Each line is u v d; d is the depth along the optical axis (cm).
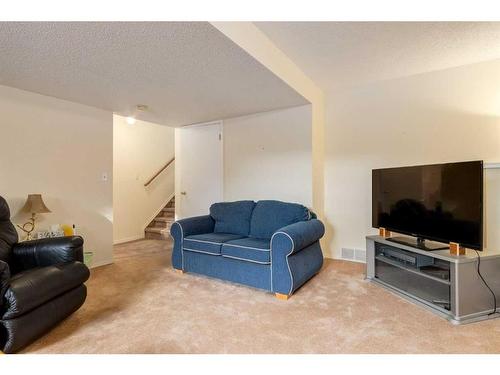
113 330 188
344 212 363
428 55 267
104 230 355
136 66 229
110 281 287
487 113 276
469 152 285
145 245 468
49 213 303
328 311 215
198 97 312
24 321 162
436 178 231
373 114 342
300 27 218
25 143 284
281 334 182
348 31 224
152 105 341
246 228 323
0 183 267
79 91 288
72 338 178
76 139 328
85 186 337
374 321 198
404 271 274
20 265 220
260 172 383
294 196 355
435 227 231
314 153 347
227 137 414
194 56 212
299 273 252
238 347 167
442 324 194
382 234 286
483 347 166
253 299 239
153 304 230
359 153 352
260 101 329
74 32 177
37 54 206
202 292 255
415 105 315
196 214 451
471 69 284
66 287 193
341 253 365
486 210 271
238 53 207
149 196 559
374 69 301
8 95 272
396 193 271
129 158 522
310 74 316
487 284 206
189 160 459
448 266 215
